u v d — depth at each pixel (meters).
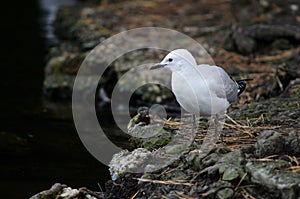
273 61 15.02
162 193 8.09
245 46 15.93
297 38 15.97
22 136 12.38
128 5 21.41
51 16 25.05
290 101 11.04
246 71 14.37
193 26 18.36
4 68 18.31
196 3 21.16
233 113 10.55
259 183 7.69
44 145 11.77
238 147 8.73
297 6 18.44
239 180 7.81
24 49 20.33
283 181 7.55
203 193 7.79
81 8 22.80
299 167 7.95
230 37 16.45
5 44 20.81
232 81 10.38
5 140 12.08
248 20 17.80
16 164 10.76
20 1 27.31
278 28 16.09
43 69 18.31
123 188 8.62
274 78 13.17
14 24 23.64
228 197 7.60
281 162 7.94
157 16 19.77
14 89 16.36
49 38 21.50
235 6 18.91
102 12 20.84
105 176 9.90
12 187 9.75
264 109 10.65
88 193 8.49
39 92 16.22
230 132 9.49
